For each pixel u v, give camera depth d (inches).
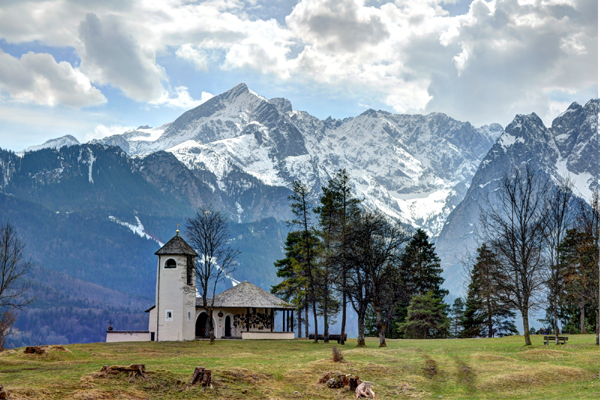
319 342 2829.7
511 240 2268.7
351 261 2598.4
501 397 1437.0
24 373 1424.7
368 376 1615.4
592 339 2342.5
